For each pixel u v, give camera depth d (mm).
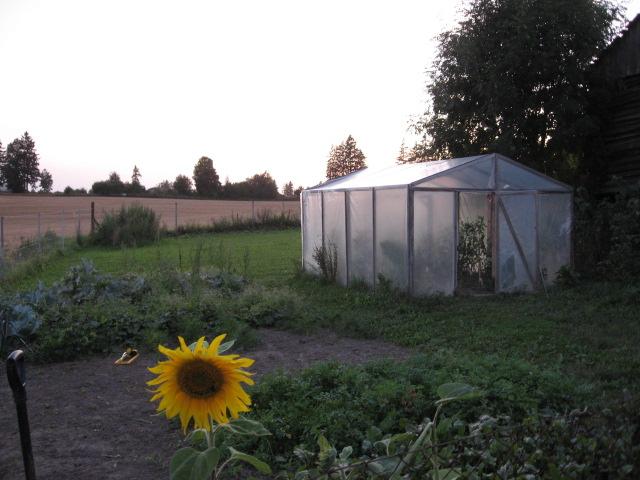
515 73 15109
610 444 2844
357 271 13820
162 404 2164
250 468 4523
